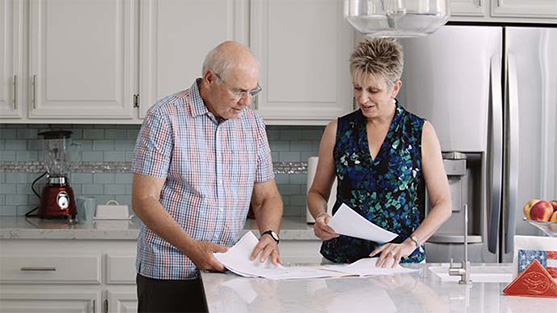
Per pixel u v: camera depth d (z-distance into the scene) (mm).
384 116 2666
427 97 3754
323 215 2598
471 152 3766
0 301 3783
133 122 4090
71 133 4234
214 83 2545
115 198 4449
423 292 2133
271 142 4457
